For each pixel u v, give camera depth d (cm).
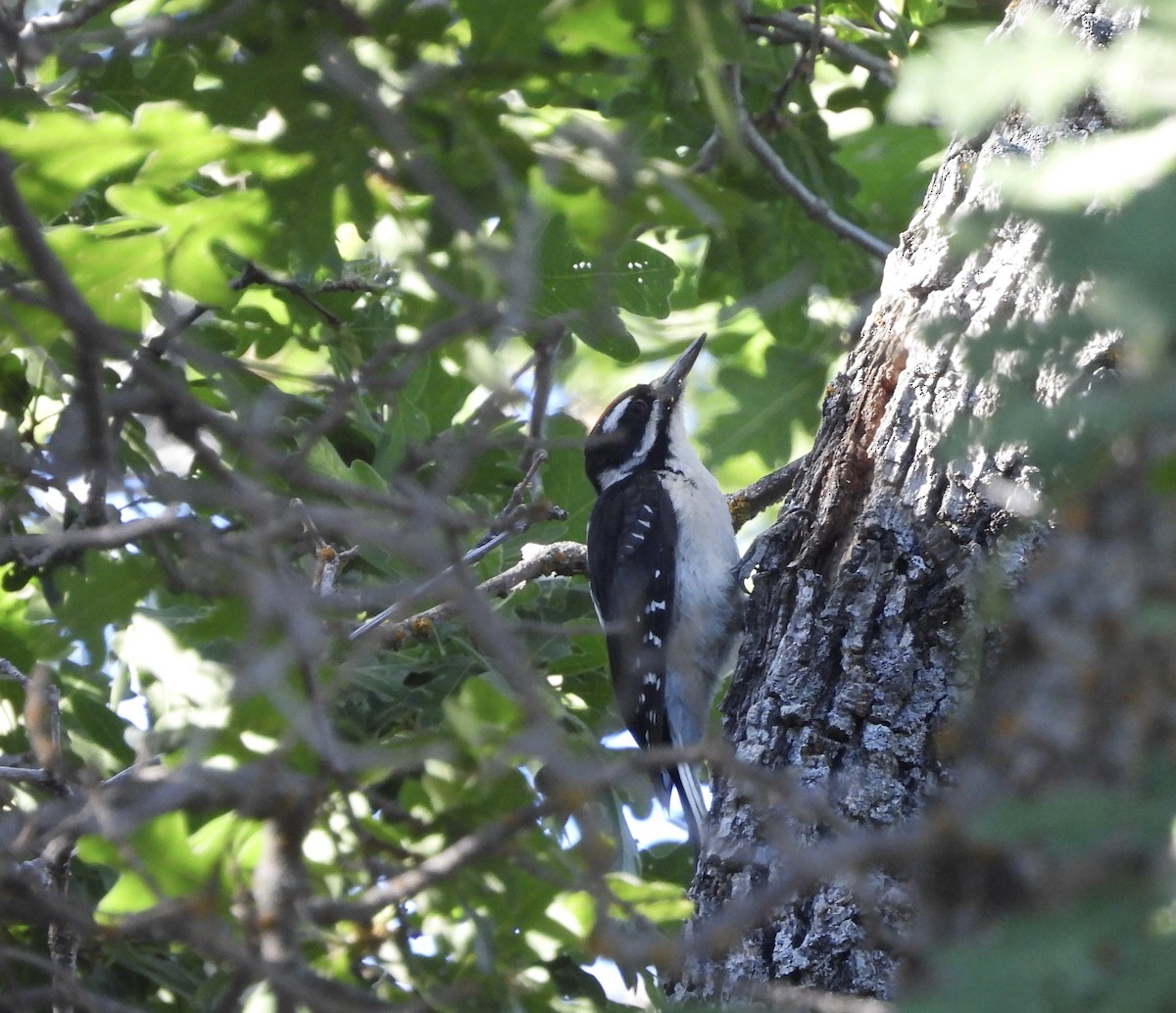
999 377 386
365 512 624
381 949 685
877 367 892
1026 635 452
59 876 707
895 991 693
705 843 824
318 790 519
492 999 691
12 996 565
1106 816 312
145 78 787
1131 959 292
